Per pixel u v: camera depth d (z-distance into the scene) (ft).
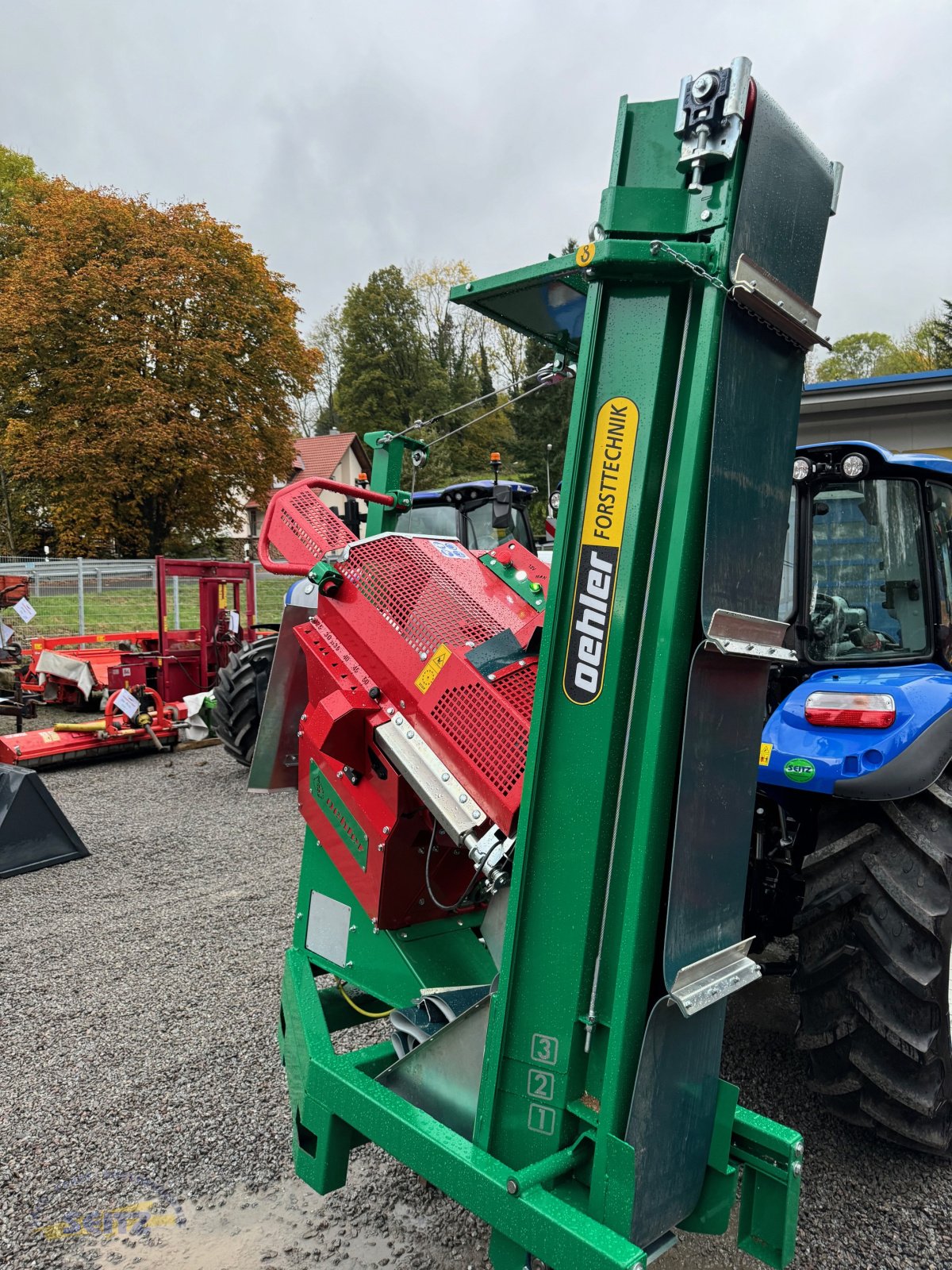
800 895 8.59
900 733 7.04
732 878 5.02
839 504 9.20
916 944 6.73
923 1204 6.67
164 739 25.35
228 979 10.91
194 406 69.21
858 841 7.09
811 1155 7.25
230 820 18.60
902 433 34.83
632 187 4.51
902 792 6.90
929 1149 6.89
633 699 4.56
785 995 10.30
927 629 8.80
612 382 4.62
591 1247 4.07
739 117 4.13
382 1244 6.40
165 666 26.66
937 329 98.84
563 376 6.29
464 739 5.80
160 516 73.00
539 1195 4.43
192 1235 6.53
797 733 7.62
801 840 8.57
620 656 4.52
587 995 4.68
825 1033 6.91
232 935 12.30
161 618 27.20
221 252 70.44
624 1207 4.35
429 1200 6.89
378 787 6.88
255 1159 7.41
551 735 4.80
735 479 4.58
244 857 15.99
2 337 65.57
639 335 4.54
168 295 66.49
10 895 14.05
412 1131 5.09
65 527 66.95
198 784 21.89
